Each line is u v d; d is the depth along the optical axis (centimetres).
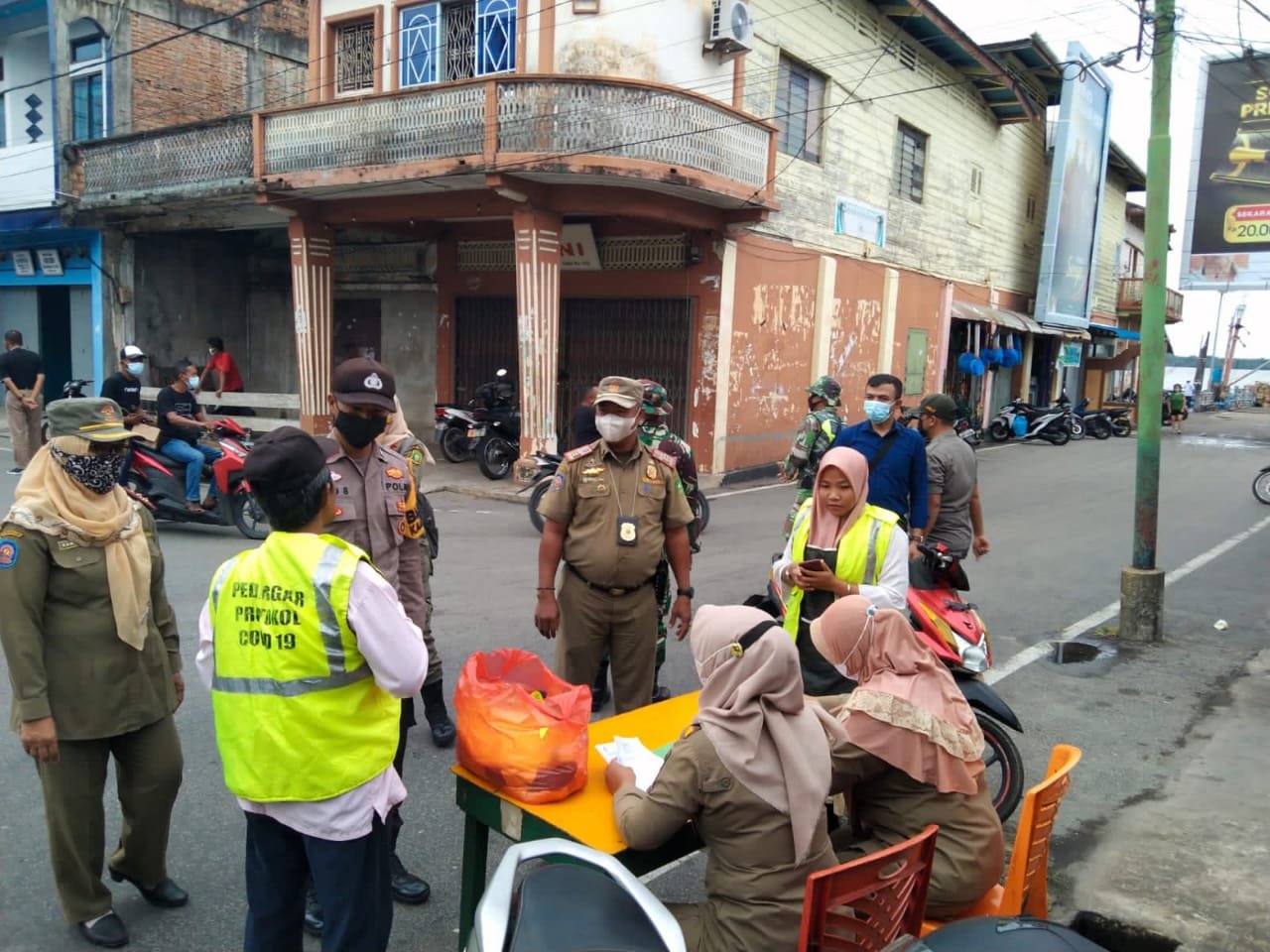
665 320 1436
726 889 239
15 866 352
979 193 2192
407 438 423
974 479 562
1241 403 4941
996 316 2245
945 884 262
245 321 1912
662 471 425
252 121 1352
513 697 275
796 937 234
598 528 411
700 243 1387
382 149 1238
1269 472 1343
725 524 1109
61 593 290
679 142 1182
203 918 326
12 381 1230
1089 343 3069
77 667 293
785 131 1491
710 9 1291
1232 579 871
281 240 1845
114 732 299
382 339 1727
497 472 1339
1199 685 582
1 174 1783
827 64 1558
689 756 239
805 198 1555
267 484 228
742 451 1478
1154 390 664
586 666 424
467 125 1168
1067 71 2214
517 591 755
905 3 1638
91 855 305
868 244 1753
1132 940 335
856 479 391
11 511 284
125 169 1569
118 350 1727
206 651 243
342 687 230
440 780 433
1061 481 1584
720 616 248
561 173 1134
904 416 717
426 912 336
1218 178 1770
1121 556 968
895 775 273
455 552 897
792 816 234
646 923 217
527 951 206
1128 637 675
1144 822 411
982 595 802
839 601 294
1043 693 567
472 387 1617
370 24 1426
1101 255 3005
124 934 309
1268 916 342
